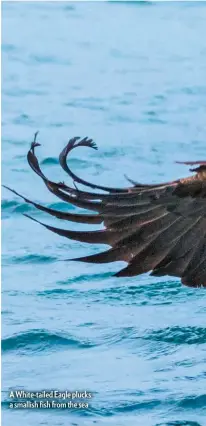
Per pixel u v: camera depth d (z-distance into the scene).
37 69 59.81
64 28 66.88
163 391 26.62
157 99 55.38
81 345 29.47
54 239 37.75
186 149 48.31
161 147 48.31
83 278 34.44
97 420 25.45
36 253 36.44
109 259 9.59
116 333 30.20
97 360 28.62
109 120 51.78
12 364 28.50
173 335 29.92
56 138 49.22
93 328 30.61
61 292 33.25
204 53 62.66
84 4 70.25
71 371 27.97
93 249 36.84
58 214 9.75
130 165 45.94
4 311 31.78
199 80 58.31
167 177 44.75
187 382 27.11
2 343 29.64
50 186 9.85
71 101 54.88
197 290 32.78
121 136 49.69
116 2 70.44
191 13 68.81
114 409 25.97
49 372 28.00
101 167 45.72
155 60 61.56
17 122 51.50
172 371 27.84
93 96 55.78
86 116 52.53
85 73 59.41
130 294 33.06
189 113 53.09
